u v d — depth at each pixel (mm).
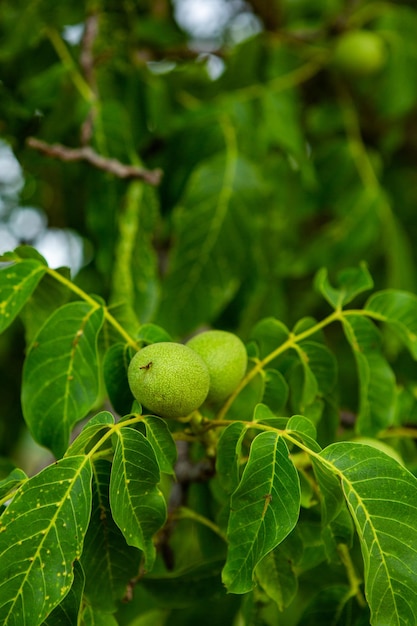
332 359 860
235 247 1130
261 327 869
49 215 1439
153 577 858
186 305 1105
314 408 871
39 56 1178
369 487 740
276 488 739
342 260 1300
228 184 1139
